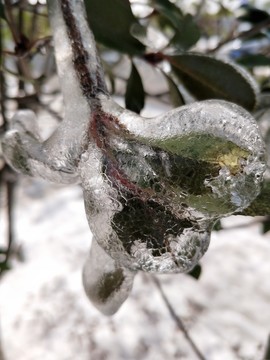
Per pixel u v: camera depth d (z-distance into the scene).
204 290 0.83
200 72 0.21
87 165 0.15
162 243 0.14
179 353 0.72
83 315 0.79
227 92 0.21
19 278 0.89
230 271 0.87
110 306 0.18
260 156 0.13
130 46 0.21
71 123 0.15
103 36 0.21
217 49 0.35
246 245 0.92
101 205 0.14
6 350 0.77
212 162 0.13
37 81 0.38
